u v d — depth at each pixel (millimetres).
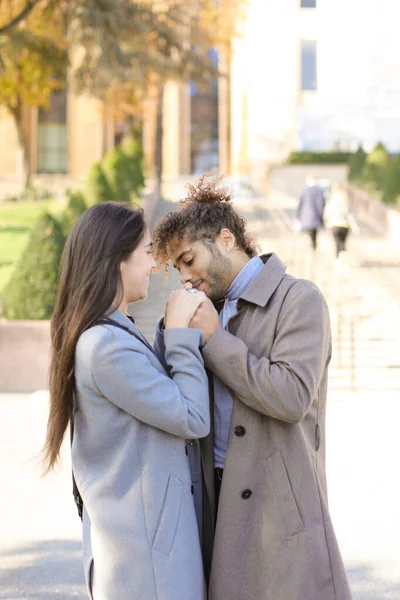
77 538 4805
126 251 2367
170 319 2432
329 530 2430
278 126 39688
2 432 7398
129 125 35562
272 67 39875
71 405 2381
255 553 2416
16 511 5289
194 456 2520
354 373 9797
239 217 2600
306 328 2393
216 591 2404
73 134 44750
